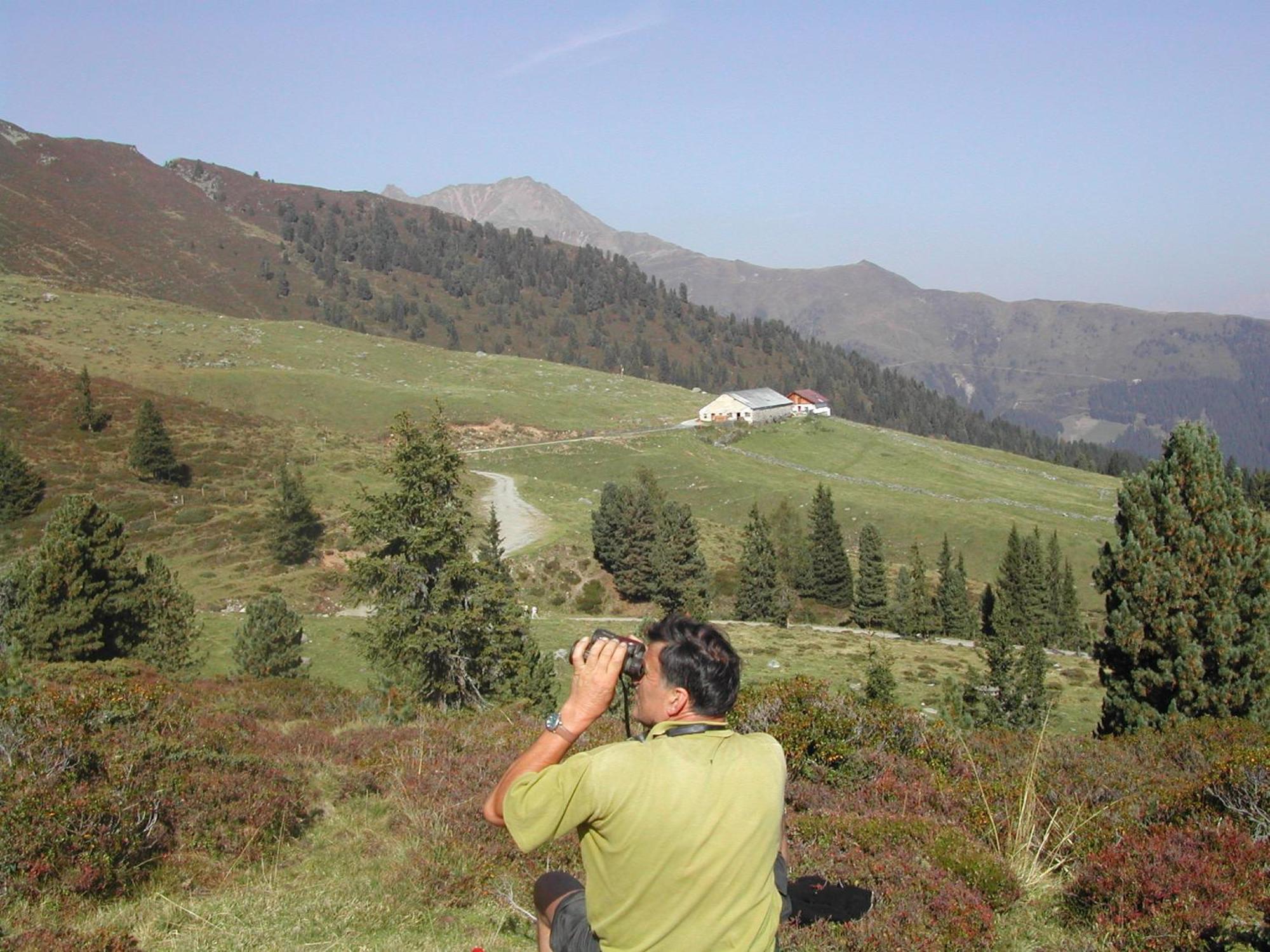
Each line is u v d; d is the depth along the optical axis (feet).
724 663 10.71
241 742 39.75
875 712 38.73
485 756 38.40
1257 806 27.99
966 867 23.97
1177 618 63.77
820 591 305.53
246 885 26.02
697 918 9.68
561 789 9.87
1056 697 142.41
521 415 508.53
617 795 9.73
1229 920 20.93
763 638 204.54
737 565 298.56
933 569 348.18
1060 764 38.78
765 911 10.09
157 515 248.52
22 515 236.22
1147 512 66.49
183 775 30.94
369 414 462.60
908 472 498.28
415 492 101.81
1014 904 23.68
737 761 10.28
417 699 92.63
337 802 34.65
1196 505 64.90
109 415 309.22
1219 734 45.32
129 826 26.45
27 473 242.37
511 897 22.94
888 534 384.68
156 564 121.90
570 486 378.32
